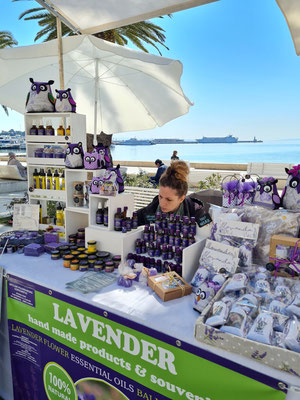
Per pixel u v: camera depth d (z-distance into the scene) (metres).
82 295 1.71
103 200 2.46
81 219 2.77
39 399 2.09
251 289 1.53
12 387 2.29
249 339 1.18
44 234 2.62
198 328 1.27
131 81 5.24
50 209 3.58
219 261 1.75
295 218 1.71
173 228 2.07
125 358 1.57
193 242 1.99
